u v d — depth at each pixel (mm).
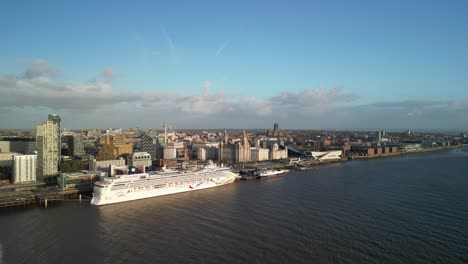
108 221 181375
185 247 143000
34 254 137500
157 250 140250
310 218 181250
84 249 142000
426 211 192875
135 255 135625
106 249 141875
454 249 137875
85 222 180125
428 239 149000
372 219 178125
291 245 143750
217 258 132250
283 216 185875
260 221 177125
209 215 190500
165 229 166375
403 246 141375
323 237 152500
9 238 156000
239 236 154875
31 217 191375
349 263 126625
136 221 180750
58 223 178875
